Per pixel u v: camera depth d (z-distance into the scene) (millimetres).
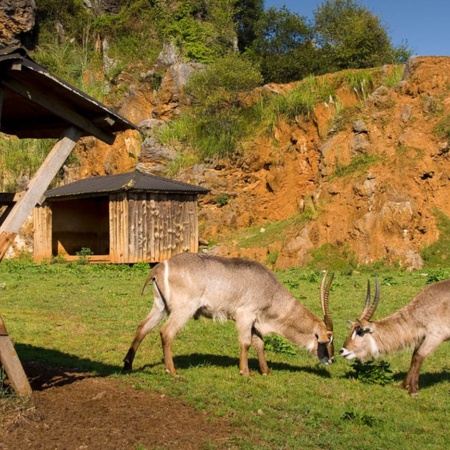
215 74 31781
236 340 10281
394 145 24656
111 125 7191
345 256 21984
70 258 26062
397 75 28328
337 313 12477
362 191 22922
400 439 6012
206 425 6141
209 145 30266
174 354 9266
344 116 27203
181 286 7938
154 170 30281
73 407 6402
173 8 43000
